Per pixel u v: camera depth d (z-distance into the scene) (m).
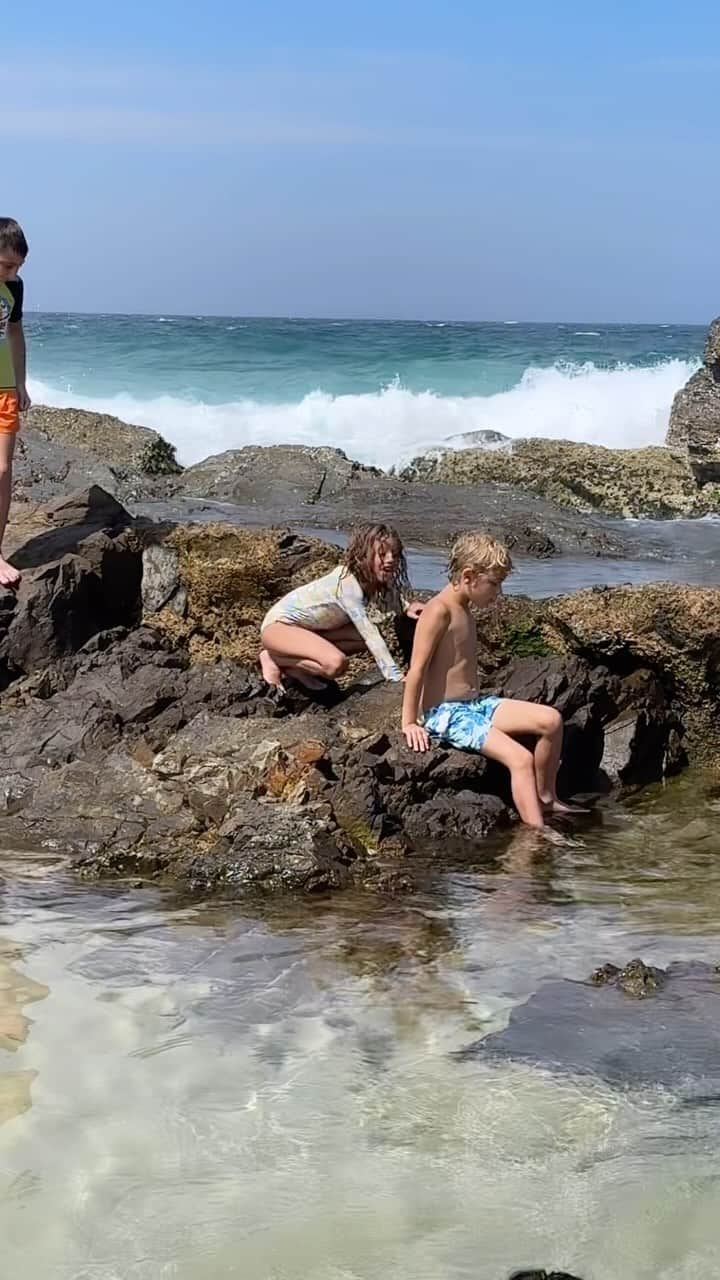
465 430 27.91
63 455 19.62
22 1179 3.12
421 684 6.58
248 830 5.58
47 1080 3.61
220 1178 3.14
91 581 8.40
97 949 4.61
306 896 5.25
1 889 5.26
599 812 6.69
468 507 17.44
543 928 4.90
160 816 5.90
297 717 6.69
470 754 6.54
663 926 4.93
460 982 4.34
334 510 17.44
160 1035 3.91
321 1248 2.88
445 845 6.03
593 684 7.24
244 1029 3.96
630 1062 3.74
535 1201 3.06
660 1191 3.10
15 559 8.57
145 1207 3.02
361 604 7.28
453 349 38.72
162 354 36.62
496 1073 3.68
